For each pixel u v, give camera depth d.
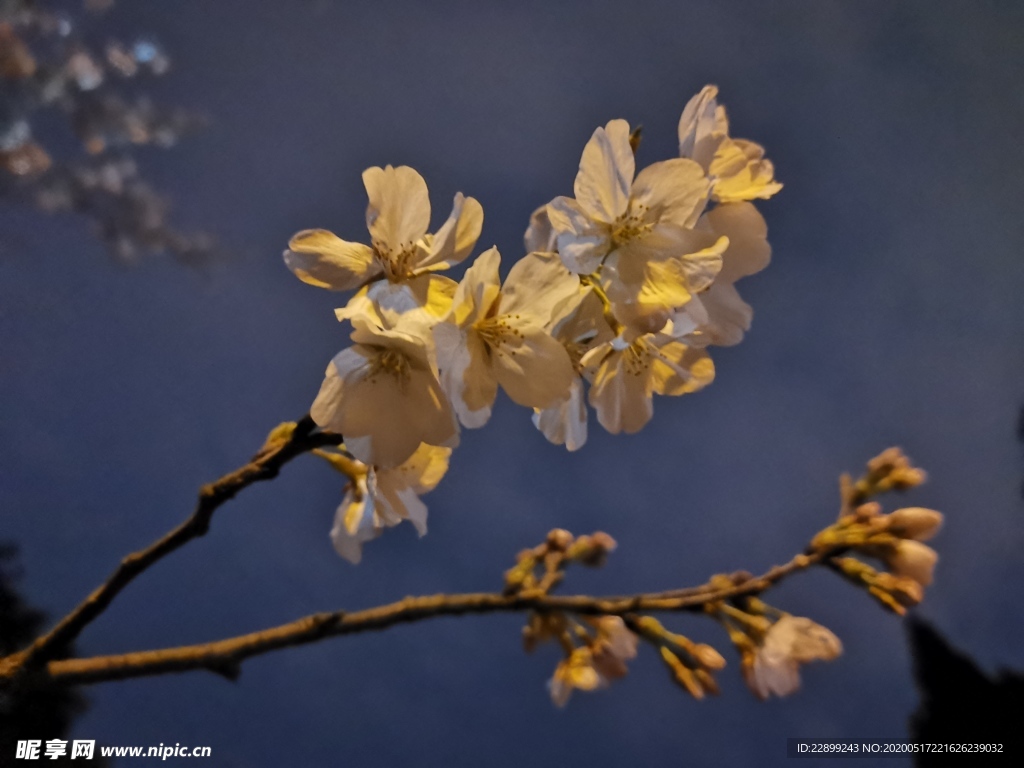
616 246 0.27
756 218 0.29
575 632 0.35
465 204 0.26
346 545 0.31
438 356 0.25
